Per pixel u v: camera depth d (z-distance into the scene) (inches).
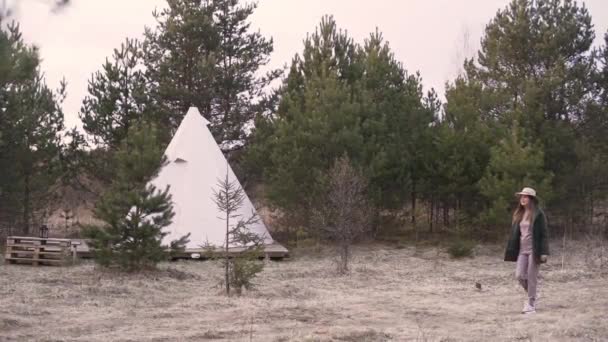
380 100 856.3
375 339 323.0
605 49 871.7
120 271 544.4
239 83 1022.4
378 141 807.1
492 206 776.3
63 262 618.5
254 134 911.0
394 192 807.7
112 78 934.4
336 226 635.5
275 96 1051.3
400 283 548.7
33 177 823.1
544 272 583.5
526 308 392.8
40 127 817.5
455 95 841.5
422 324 365.4
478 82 860.0
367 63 870.4
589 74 847.1
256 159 861.2
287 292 482.3
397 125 830.5
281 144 800.3
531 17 878.4
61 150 879.1
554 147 798.5
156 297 444.5
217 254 530.9
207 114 1026.1
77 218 987.3
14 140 777.6
